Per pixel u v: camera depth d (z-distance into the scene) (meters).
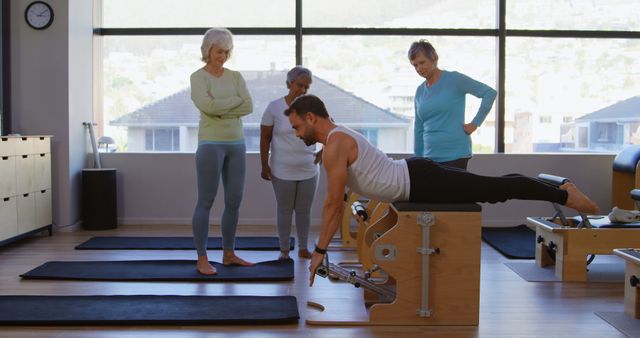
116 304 3.50
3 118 5.94
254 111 6.79
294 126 3.25
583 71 6.80
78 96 6.32
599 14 6.77
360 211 4.16
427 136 4.20
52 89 6.06
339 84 6.79
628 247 4.18
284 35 6.73
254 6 6.72
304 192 4.71
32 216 5.52
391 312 3.21
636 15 6.77
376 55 6.76
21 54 6.05
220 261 4.70
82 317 3.25
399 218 3.15
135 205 6.61
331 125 3.23
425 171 3.19
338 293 3.82
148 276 4.14
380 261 3.17
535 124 6.82
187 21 6.76
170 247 5.24
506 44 6.73
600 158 6.60
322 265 3.21
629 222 4.31
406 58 6.77
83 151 6.46
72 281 4.07
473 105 6.82
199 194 4.25
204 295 3.73
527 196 3.29
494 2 6.75
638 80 6.84
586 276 4.20
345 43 6.75
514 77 6.77
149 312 3.35
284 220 4.72
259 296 3.69
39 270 4.30
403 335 3.07
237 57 6.75
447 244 3.18
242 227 6.39
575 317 3.39
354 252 5.18
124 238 5.69
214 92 4.12
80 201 6.38
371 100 6.81
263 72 6.77
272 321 3.23
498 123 6.75
